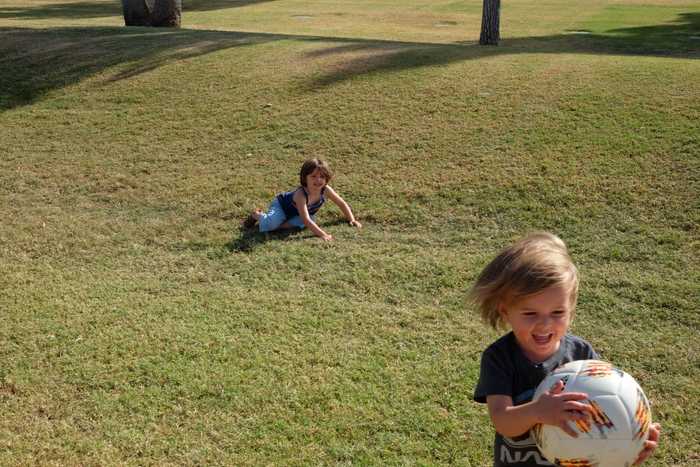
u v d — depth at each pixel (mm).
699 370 4312
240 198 7016
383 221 6508
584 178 6855
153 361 4355
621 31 19875
